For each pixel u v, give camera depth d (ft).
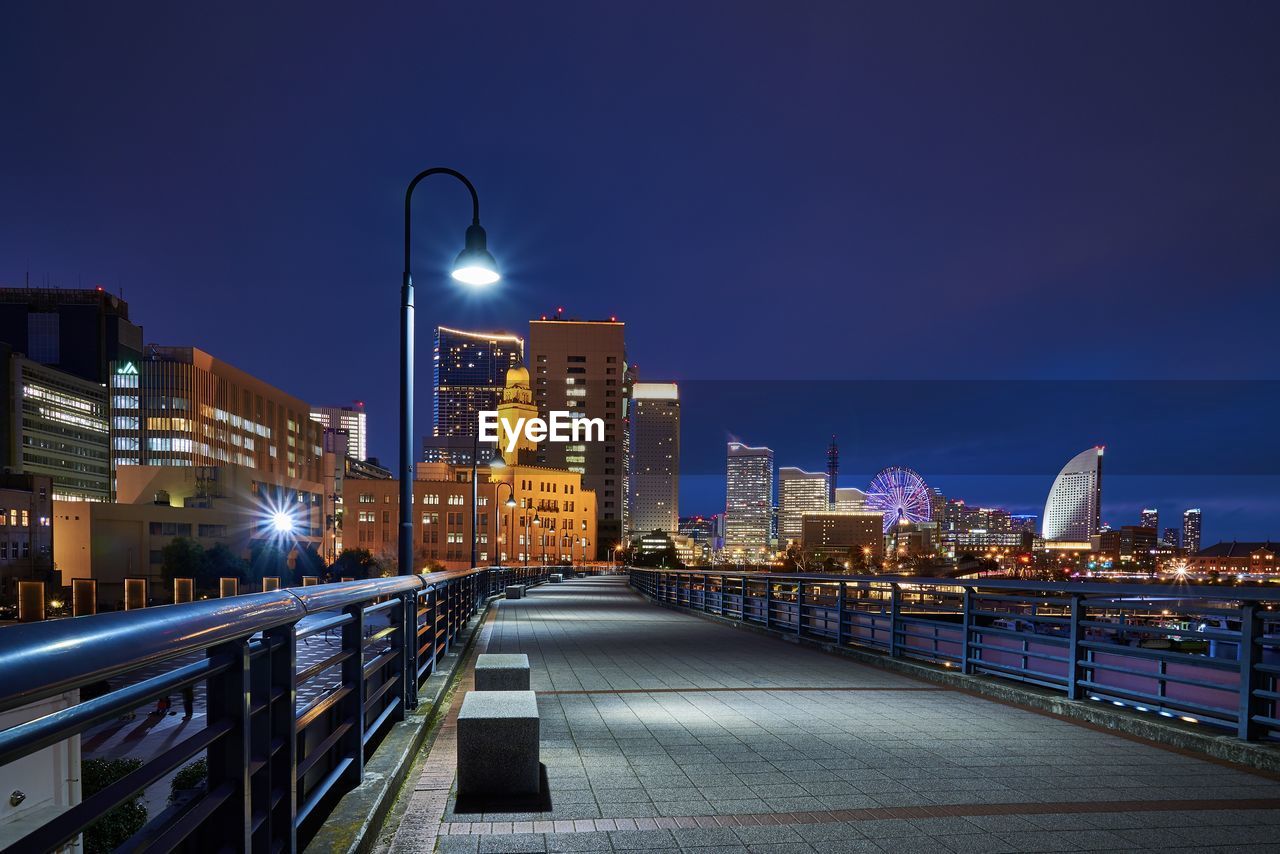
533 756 18.88
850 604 48.19
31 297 510.58
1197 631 24.47
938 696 33.24
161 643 6.12
